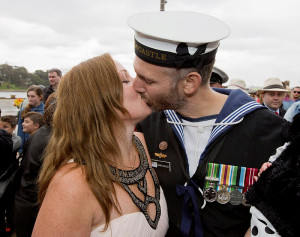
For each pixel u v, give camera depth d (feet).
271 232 2.61
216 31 3.43
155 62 3.22
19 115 13.85
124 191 3.09
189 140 3.86
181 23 3.45
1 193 8.20
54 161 3.02
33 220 7.20
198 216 3.55
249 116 3.67
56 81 14.56
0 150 8.04
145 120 4.41
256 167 3.53
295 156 2.63
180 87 3.45
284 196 2.48
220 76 9.78
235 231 3.58
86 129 2.98
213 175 3.61
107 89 3.03
